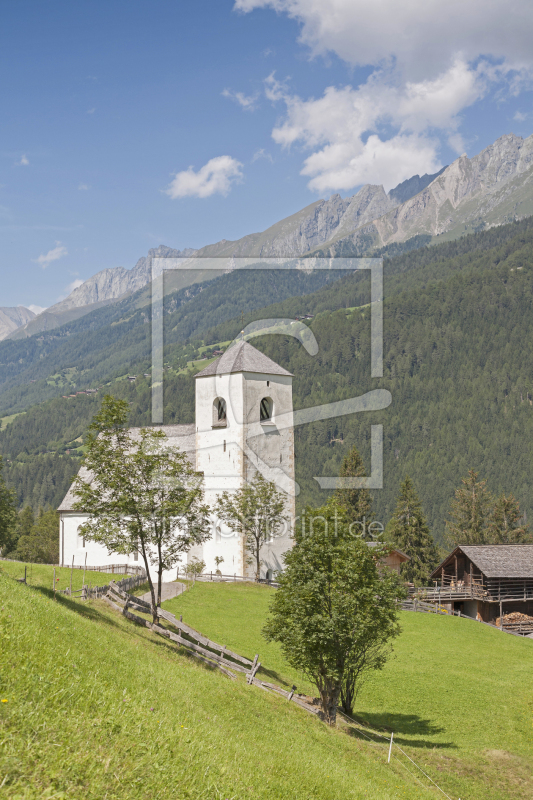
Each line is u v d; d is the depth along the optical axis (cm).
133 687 1462
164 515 3381
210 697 1969
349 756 2219
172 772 1044
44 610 1800
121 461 3388
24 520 14738
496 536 10631
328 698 2908
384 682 3897
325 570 3041
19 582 2417
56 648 1418
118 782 932
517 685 3991
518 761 2898
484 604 6456
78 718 1057
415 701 3631
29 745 911
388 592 3077
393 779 2161
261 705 2292
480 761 2852
